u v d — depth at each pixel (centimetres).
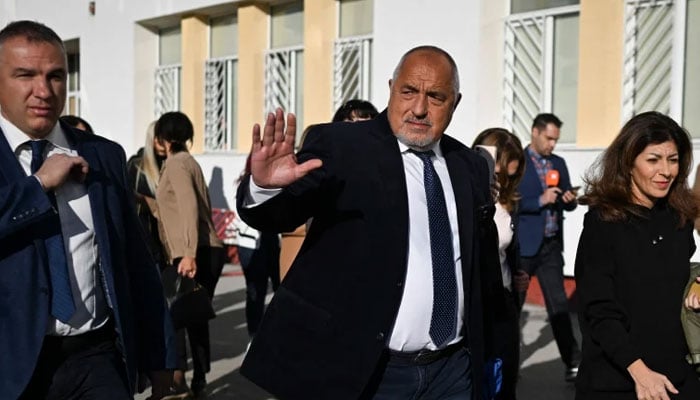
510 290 471
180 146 570
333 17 1084
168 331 312
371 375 289
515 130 889
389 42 970
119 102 1409
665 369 318
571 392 595
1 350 266
